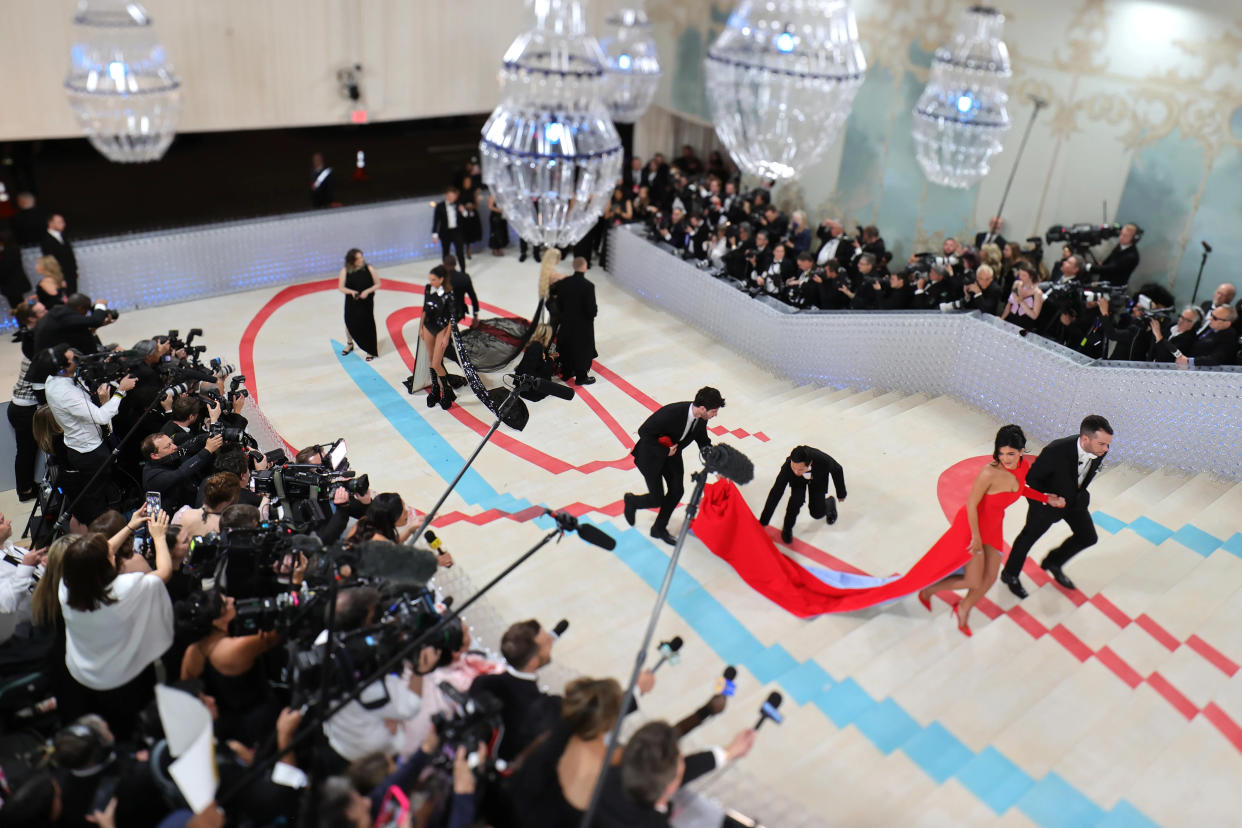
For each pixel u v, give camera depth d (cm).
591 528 477
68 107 1177
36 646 520
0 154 1547
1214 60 1006
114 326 1185
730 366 1135
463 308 1080
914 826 461
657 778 334
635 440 955
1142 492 799
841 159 1428
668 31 1579
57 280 1040
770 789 469
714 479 819
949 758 510
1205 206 1048
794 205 1524
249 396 1023
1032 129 1191
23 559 568
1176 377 815
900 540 739
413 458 905
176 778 356
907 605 641
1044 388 898
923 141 1178
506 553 695
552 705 414
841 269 1160
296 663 430
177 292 1262
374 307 1214
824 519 761
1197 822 473
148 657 479
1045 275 1113
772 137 859
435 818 366
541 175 757
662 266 1276
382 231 1395
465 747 373
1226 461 810
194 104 1261
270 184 1812
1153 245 1105
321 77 1325
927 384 1014
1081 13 1110
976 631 618
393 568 418
